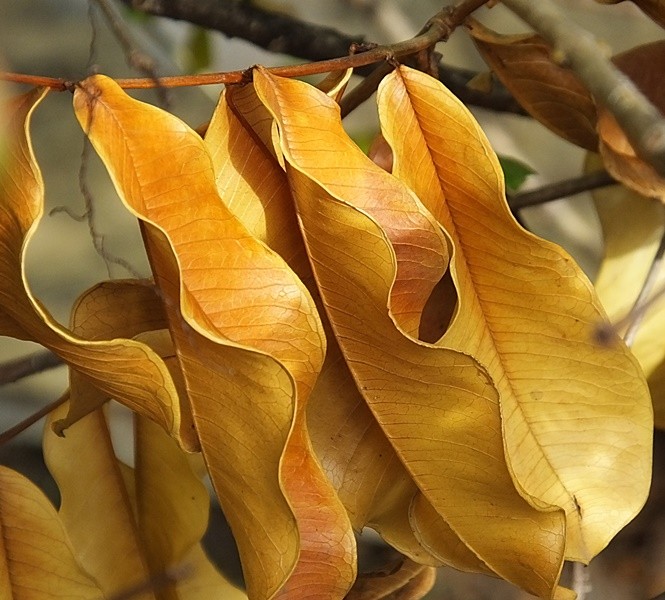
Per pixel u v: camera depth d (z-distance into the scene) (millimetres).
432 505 389
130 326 389
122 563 447
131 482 453
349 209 355
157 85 364
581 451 402
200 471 441
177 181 355
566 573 496
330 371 388
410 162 382
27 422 445
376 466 397
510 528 385
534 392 400
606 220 474
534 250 386
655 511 523
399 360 373
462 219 390
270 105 365
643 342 456
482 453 378
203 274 356
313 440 396
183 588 445
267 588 366
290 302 358
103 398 419
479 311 397
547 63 442
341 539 376
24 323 367
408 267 372
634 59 460
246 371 352
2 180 348
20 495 417
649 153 334
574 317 392
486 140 379
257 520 365
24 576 413
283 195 375
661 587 521
